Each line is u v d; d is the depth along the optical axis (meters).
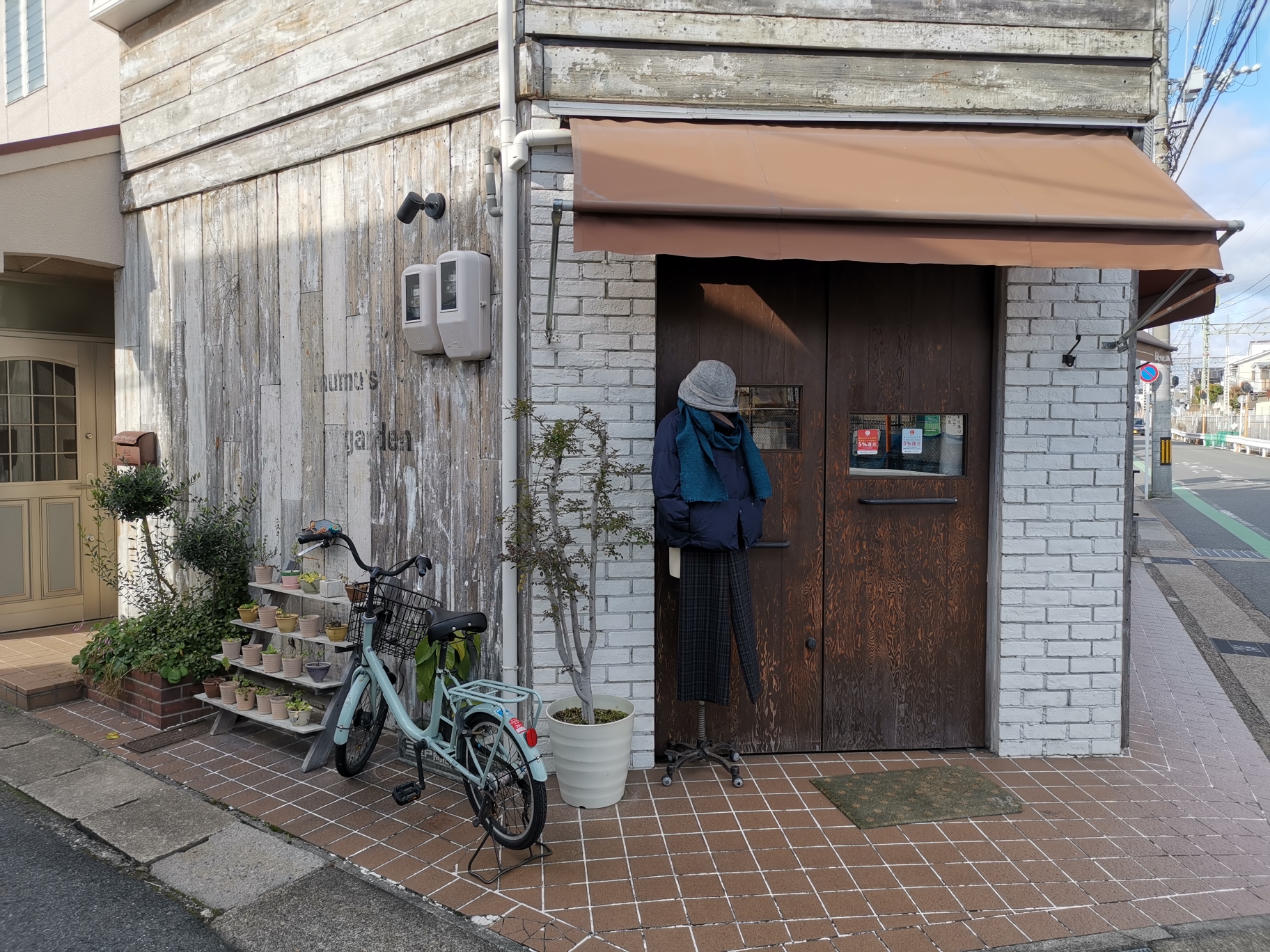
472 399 4.17
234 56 5.13
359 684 3.94
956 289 4.25
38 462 6.61
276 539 5.15
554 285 3.66
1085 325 4.12
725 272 4.15
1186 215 3.41
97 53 6.75
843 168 3.61
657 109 3.95
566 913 2.86
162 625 5.01
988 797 3.72
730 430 3.76
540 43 3.88
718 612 3.85
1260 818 3.58
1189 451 43.88
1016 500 4.14
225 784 3.95
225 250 5.34
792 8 3.96
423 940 2.74
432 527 4.36
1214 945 2.71
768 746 4.26
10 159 5.37
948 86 4.04
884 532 4.28
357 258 4.64
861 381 4.24
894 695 4.31
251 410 5.25
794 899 2.94
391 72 4.38
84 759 4.28
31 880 3.14
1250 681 5.77
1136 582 9.34
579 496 3.95
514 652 3.99
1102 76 4.10
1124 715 4.30
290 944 2.74
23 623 6.54
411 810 3.66
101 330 6.91
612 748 3.58
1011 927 2.79
